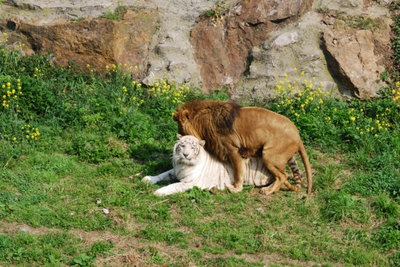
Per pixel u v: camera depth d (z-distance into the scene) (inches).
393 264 281.1
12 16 616.1
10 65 551.8
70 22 588.4
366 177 390.3
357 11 603.2
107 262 269.9
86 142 431.2
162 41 595.5
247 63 582.2
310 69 559.2
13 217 311.6
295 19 590.6
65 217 315.6
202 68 585.0
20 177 369.4
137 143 453.4
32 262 266.1
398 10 607.2
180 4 640.4
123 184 374.0
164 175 383.9
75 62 574.9
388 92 539.5
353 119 467.8
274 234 305.9
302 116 479.8
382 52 569.3
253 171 378.3
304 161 367.9
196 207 340.2
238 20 592.7
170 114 502.0
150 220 320.8
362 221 329.4
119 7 618.2
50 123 467.5
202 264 271.3
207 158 374.0
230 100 557.9
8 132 429.4
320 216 336.2
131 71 573.3
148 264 268.8
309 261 282.2
